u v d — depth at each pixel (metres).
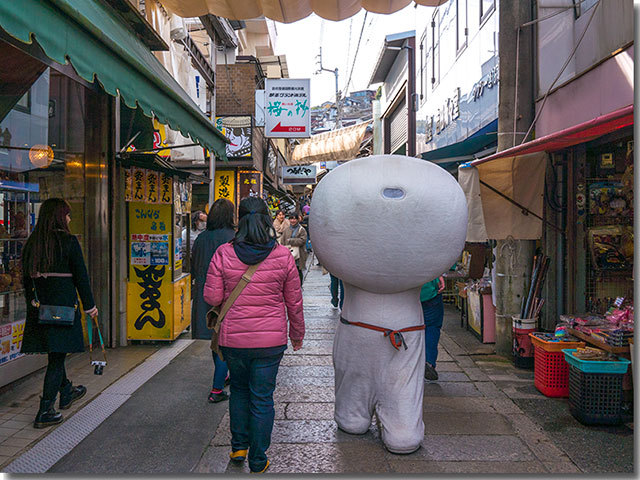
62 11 2.60
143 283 5.85
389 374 3.33
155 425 3.67
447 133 10.36
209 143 5.62
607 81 4.41
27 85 4.52
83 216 5.71
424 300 4.64
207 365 5.14
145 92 3.68
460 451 3.32
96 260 5.75
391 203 3.05
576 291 5.32
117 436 3.48
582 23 5.26
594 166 5.17
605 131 3.66
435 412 4.01
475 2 8.36
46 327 3.54
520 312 5.55
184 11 5.71
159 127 6.68
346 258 3.18
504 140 5.64
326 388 4.59
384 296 3.34
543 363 4.39
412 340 3.35
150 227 5.83
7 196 4.51
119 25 4.53
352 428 3.53
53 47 2.53
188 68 7.29
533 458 3.23
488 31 7.63
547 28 5.52
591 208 5.09
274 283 2.91
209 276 2.96
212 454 3.24
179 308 6.12
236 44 10.88
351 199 3.12
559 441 3.48
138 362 5.22
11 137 4.57
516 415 3.94
